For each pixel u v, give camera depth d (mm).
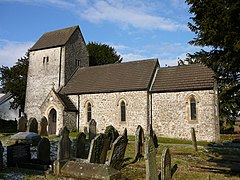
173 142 20531
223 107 25219
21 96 40531
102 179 8773
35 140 18703
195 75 24438
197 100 22875
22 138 19062
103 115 27125
